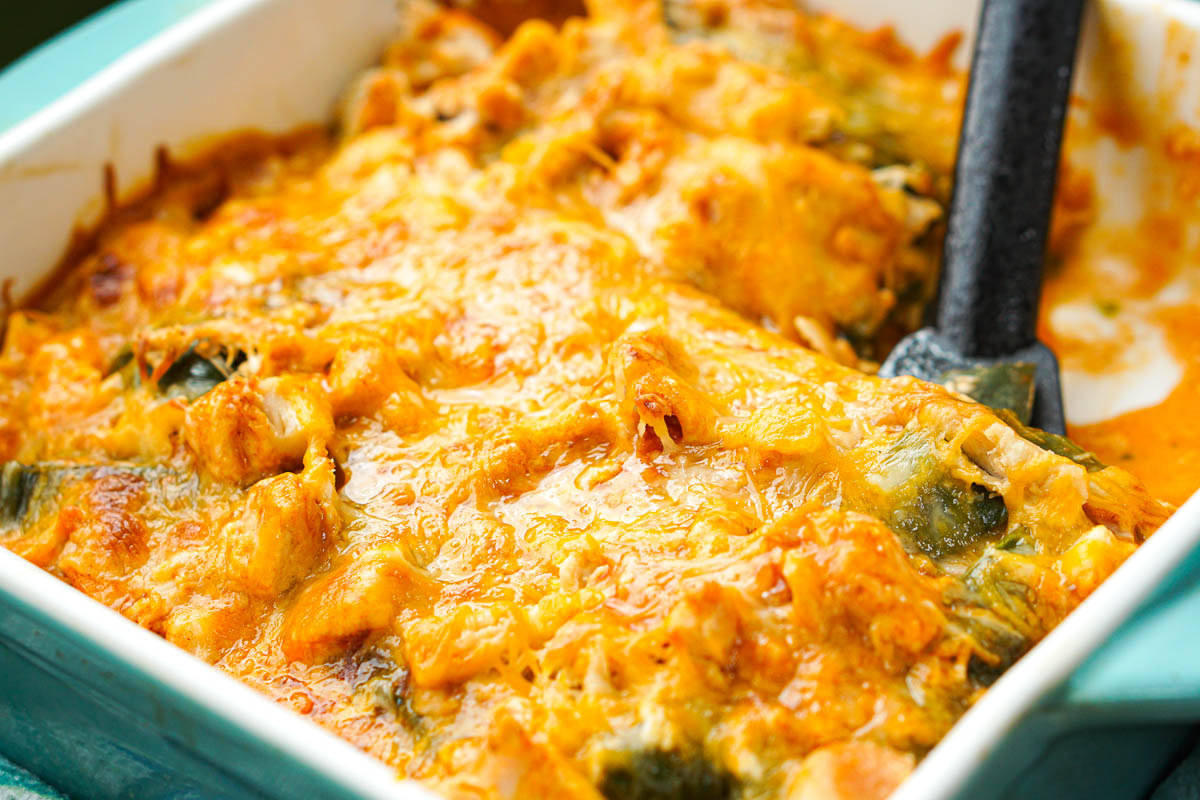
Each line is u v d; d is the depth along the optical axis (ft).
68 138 1.70
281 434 1.48
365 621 1.38
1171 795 1.39
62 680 1.37
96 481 1.51
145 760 1.37
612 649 1.33
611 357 1.49
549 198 1.68
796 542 1.35
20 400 1.62
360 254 1.64
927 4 1.80
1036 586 1.37
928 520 1.41
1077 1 1.61
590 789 1.30
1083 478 1.40
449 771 1.31
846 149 1.73
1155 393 1.69
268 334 1.54
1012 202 1.61
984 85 1.61
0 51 2.37
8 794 1.46
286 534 1.42
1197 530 1.31
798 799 1.29
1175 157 1.71
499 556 1.41
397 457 1.48
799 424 1.42
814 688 1.32
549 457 1.46
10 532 1.53
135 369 1.58
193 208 1.79
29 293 1.72
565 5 1.91
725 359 1.50
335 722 1.36
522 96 1.79
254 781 1.30
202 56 1.76
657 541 1.39
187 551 1.46
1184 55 1.67
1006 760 1.24
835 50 1.83
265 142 1.82
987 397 1.58
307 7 1.81
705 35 1.83
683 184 1.65
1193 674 1.26
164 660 1.31
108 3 2.41
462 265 1.60
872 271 1.68
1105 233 1.76
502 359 1.53
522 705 1.34
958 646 1.33
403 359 1.53
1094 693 1.25
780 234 1.64
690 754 1.31
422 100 1.81
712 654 1.33
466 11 1.89
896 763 1.30
